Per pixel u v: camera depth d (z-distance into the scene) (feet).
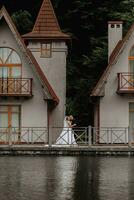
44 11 170.91
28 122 152.76
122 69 152.35
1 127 150.41
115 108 152.76
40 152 129.70
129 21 193.16
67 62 209.67
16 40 149.89
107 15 208.74
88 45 216.13
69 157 123.03
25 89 151.64
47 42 169.68
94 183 79.05
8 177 85.05
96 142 148.15
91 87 196.85
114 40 167.63
